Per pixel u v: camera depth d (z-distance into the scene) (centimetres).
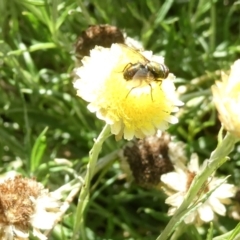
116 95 9
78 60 12
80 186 11
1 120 15
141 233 14
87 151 15
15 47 15
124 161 12
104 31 12
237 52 16
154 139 12
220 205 10
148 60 9
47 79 16
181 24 15
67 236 12
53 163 12
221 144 8
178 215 9
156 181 12
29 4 13
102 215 14
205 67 16
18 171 12
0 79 16
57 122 15
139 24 17
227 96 8
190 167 11
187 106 14
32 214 9
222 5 17
